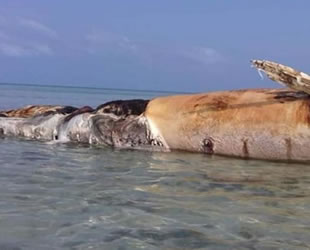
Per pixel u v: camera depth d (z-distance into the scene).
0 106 26.06
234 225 4.05
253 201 4.93
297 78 6.66
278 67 6.78
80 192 5.25
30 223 4.01
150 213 4.39
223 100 8.19
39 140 10.62
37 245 3.47
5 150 8.99
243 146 7.84
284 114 7.34
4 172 6.54
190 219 4.21
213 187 5.63
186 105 8.55
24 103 32.22
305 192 5.39
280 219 4.25
